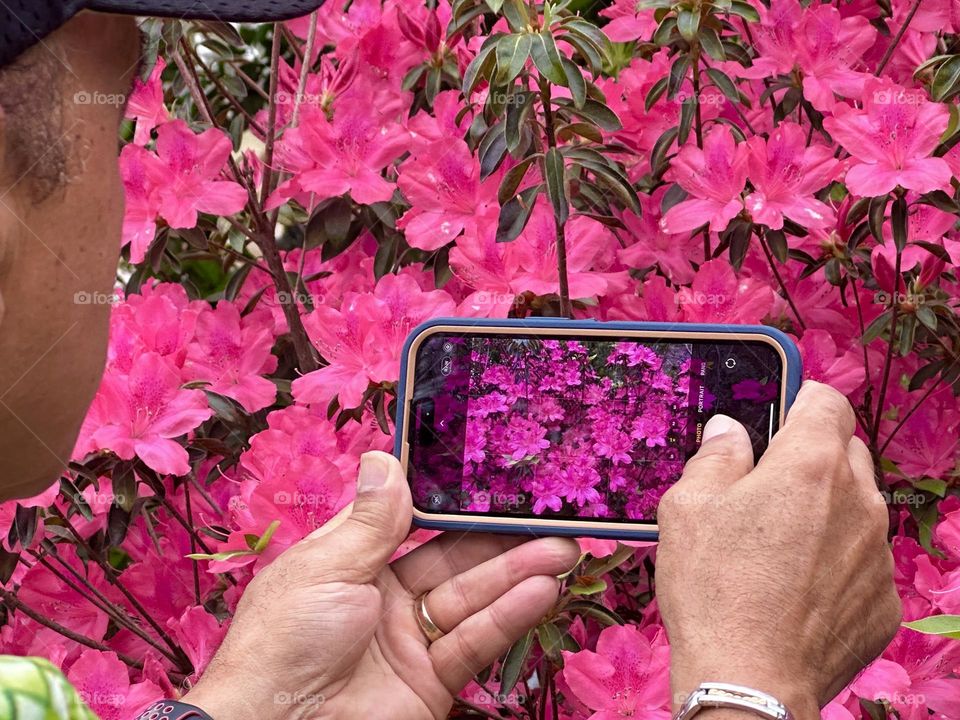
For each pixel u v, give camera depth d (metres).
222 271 2.18
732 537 0.76
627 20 1.61
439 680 0.99
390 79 1.69
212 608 1.59
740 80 1.73
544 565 0.98
